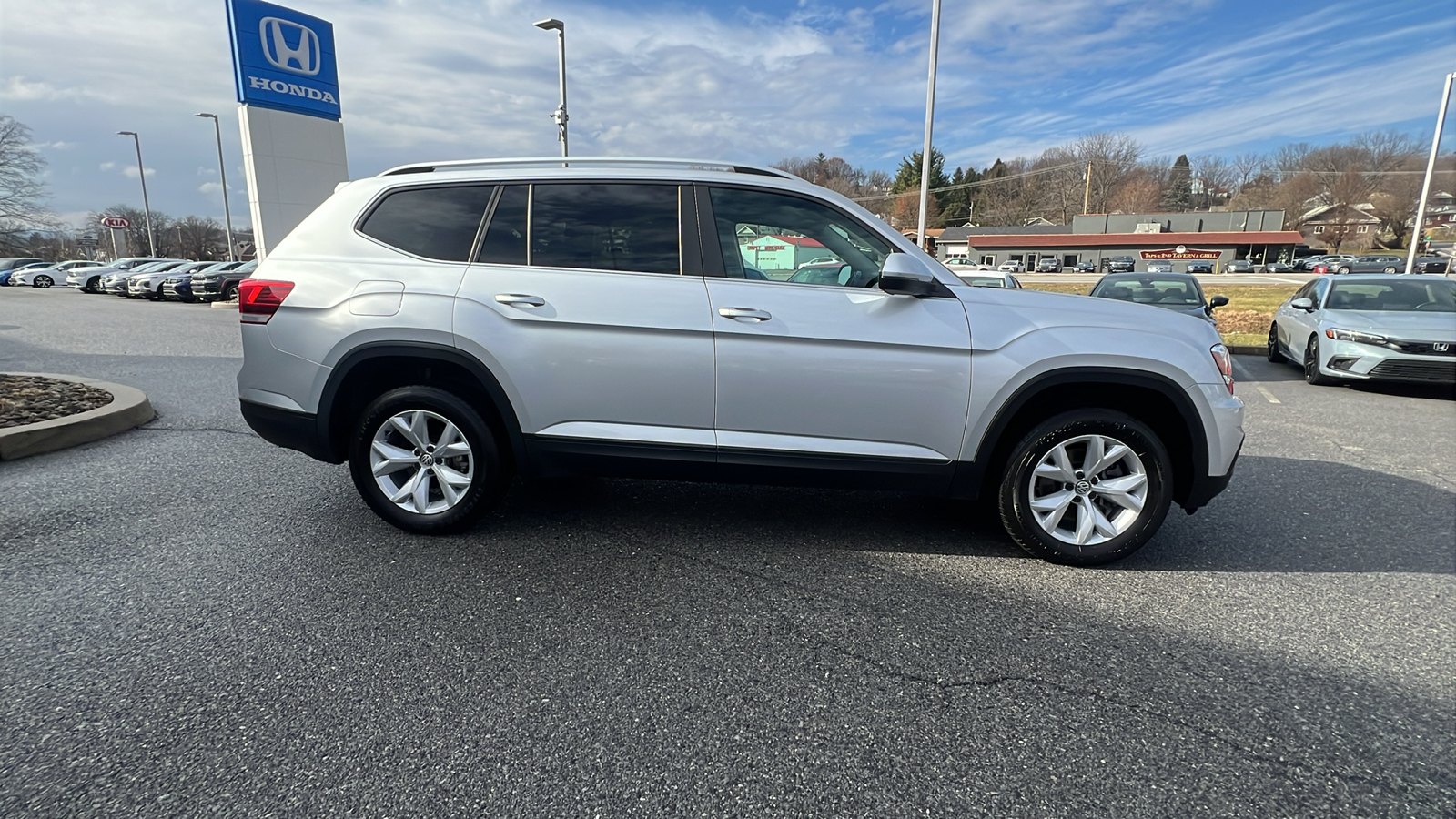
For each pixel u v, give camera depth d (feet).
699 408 11.08
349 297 11.42
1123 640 9.11
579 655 8.52
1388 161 289.12
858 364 10.76
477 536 12.09
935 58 46.60
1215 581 10.89
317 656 8.36
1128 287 32.68
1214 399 10.82
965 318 10.84
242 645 8.55
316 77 74.74
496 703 7.57
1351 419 23.44
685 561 11.24
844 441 11.06
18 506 12.98
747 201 11.38
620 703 7.62
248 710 7.36
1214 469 11.06
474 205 11.68
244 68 69.41
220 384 25.67
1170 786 6.54
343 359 11.48
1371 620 9.72
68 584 10.00
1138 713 7.60
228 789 6.27
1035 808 6.27
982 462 11.05
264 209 72.28
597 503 13.84
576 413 11.26
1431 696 7.98
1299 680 8.27
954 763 6.80
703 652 8.64
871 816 6.16
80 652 8.30
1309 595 10.46
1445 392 28.76
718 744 7.00
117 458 16.06
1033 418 11.50
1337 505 14.60
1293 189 304.30
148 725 7.07
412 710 7.43
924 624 9.41
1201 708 7.71
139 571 10.48
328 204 12.19
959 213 329.31
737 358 10.84
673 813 6.14
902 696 7.84
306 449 11.91
